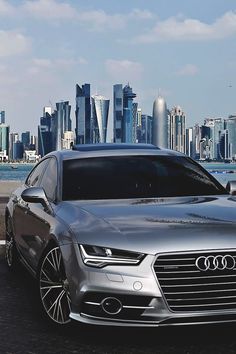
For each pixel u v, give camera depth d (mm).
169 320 3865
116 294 3924
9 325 4852
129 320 3938
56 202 5309
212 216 4379
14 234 6871
